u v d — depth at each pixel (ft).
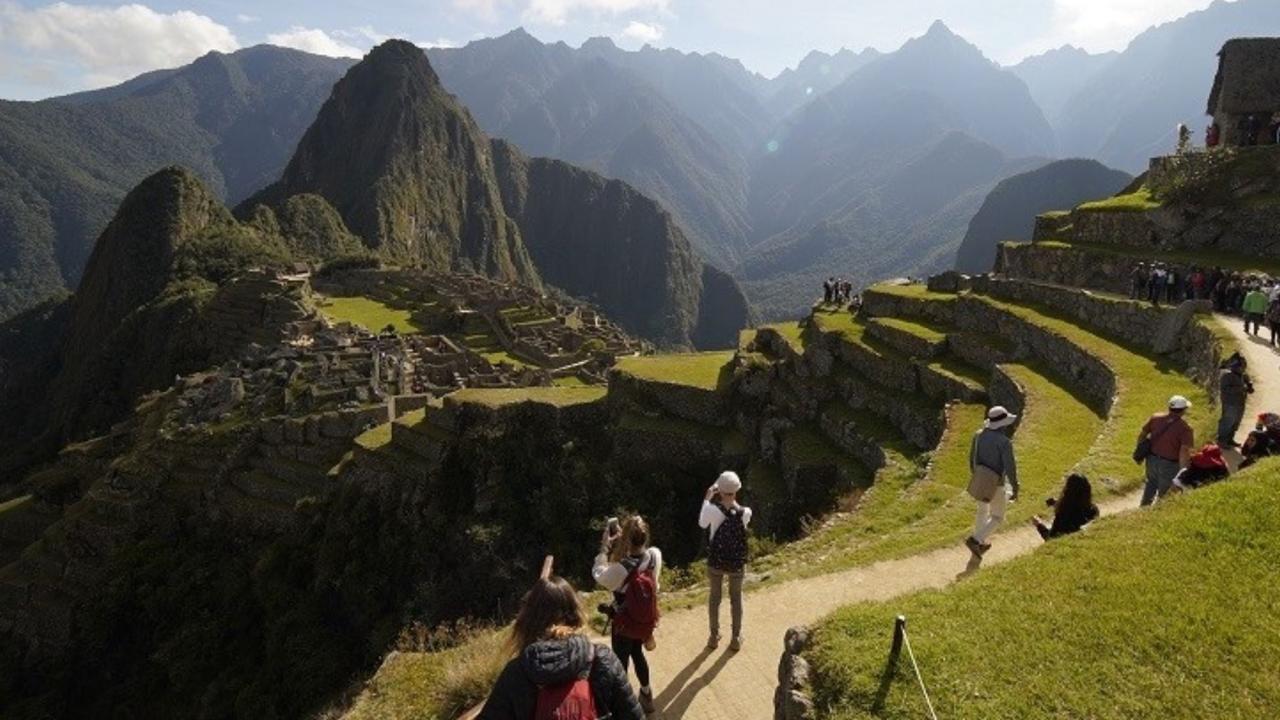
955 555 47.83
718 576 37.14
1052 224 154.92
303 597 131.95
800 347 124.47
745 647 38.29
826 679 28.25
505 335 287.89
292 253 539.70
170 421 187.11
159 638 141.79
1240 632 27.37
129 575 150.41
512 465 129.70
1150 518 36.47
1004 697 25.26
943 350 107.04
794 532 95.55
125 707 135.74
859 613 31.73
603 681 17.67
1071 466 63.21
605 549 30.73
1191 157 128.98
